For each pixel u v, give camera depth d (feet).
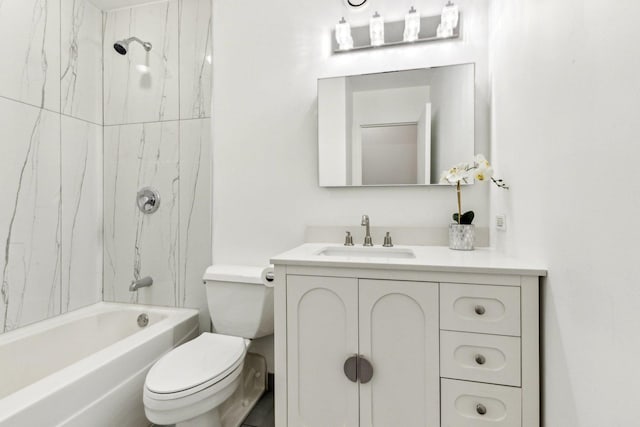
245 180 6.00
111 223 6.82
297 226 5.76
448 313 3.42
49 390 3.39
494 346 3.30
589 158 2.33
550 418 3.01
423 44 5.20
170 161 6.44
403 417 3.56
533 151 3.36
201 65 6.23
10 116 5.25
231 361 4.27
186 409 3.71
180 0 6.36
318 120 5.55
